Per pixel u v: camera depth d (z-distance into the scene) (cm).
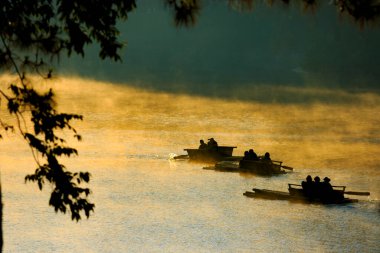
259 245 11412
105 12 5341
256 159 18025
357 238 11906
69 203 5400
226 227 12344
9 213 12875
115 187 15562
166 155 19800
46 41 5344
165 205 14000
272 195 14762
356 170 18250
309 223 12800
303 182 14612
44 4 5316
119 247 11169
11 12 5281
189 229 12288
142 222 12556
